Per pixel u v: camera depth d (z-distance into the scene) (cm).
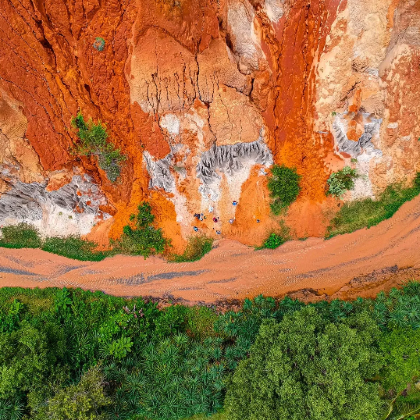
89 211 2170
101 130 1822
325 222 2055
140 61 1666
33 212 2208
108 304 2100
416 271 1922
